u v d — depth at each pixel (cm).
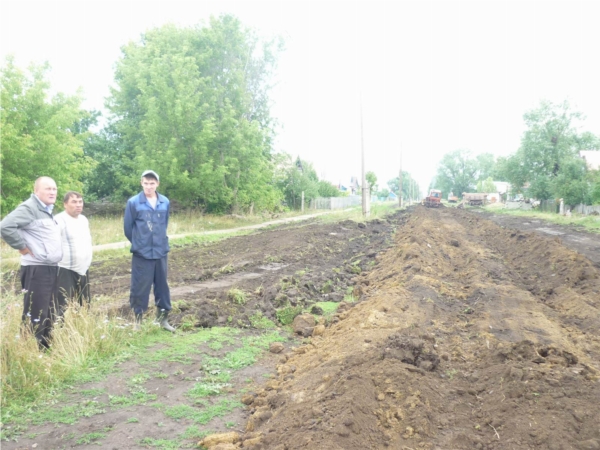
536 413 392
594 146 5047
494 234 2109
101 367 550
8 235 545
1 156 1820
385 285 999
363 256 1566
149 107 2761
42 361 505
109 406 470
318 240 1867
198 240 2036
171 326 704
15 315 563
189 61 2903
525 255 1398
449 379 494
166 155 2734
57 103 2111
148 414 458
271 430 410
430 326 704
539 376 449
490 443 372
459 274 1157
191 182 2762
